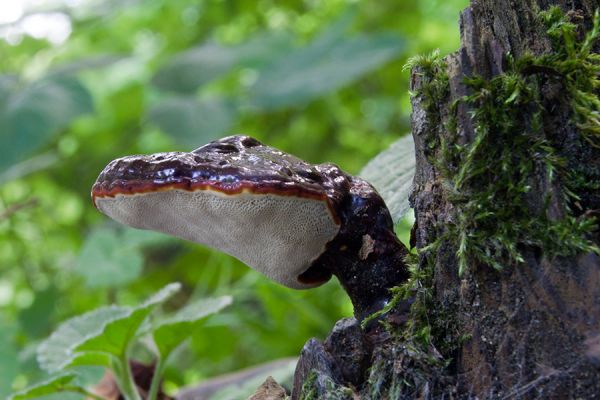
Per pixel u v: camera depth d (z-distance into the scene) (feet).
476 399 2.05
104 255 3.90
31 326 4.65
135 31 8.39
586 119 2.04
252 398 2.29
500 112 2.06
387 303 2.24
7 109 4.94
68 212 7.50
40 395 2.59
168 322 2.53
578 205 2.04
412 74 2.19
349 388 2.11
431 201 2.15
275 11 8.14
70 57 8.18
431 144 2.15
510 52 2.10
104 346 2.50
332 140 7.67
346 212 2.22
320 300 4.74
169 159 2.11
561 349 2.00
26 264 6.61
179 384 4.34
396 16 7.64
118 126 7.43
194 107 5.22
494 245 2.04
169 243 5.14
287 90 5.56
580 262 2.00
